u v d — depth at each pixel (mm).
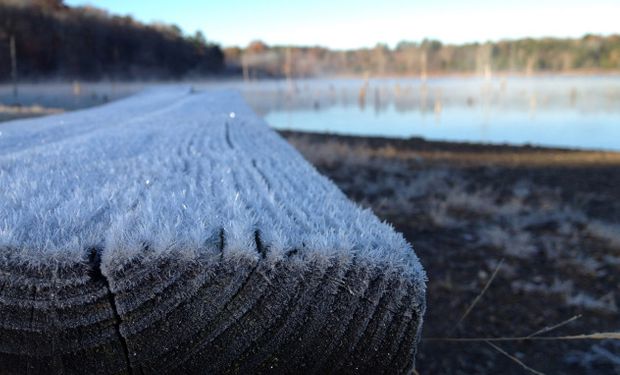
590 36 114625
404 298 709
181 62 92625
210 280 694
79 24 76438
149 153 1875
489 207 6051
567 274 3785
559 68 115938
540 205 6664
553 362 2566
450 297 3318
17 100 36469
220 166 1565
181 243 698
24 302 671
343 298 706
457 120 32938
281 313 701
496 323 2971
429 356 2613
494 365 2533
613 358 2594
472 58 122188
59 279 671
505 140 21219
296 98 61062
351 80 115312
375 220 908
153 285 684
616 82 90500
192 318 692
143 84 69500
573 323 2977
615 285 3584
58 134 2746
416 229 4992
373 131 24922
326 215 907
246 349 701
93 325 679
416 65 128250
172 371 697
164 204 930
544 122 31312
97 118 4391
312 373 711
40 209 875
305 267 702
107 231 752
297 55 129125
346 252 707
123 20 88812
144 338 688
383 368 716
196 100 9617
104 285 678
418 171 9727
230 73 104312
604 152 15281
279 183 1278
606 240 4770
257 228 785
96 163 1538
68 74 68062
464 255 4176
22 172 1321
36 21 68938
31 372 684
